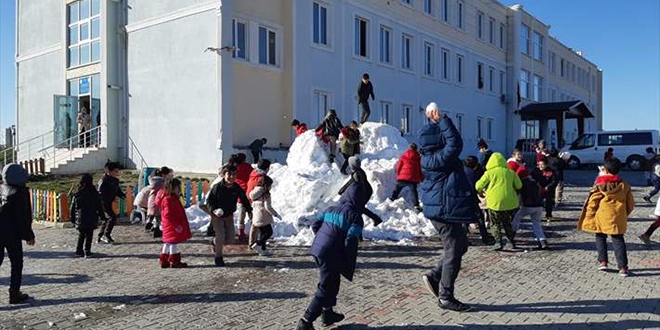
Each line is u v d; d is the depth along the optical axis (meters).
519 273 7.58
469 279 7.24
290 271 7.69
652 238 10.34
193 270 7.78
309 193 11.50
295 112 20.88
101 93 21.58
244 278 7.29
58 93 24.64
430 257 8.60
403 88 27.42
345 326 5.37
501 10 38.94
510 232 9.18
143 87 20.62
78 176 19.38
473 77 34.94
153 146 20.28
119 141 21.56
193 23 18.80
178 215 8.00
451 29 32.12
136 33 20.84
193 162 18.84
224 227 8.20
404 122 27.47
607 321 5.50
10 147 28.14
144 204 11.13
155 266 8.06
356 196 5.37
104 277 7.41
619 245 7.36
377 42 25.48
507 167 9.16
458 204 5.62
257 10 19.97
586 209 7.61
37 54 25.91
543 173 12.55
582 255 8.82
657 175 16.09
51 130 24.81
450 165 5.71
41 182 17.84
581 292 6.57
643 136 31.03
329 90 22.52
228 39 18.19
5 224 6.09
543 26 45.09
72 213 8.78
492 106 37.53
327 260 5.18
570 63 53.62
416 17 28.53
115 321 5.55
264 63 20.36
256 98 19.92
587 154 32.12
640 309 5.89
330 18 22.72
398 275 7.45
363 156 15.73
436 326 5.36
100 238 9.93
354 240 5.30
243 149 18.80
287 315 5.72
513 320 5.54
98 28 22.36
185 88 19.08
